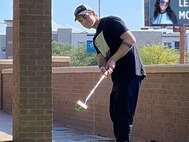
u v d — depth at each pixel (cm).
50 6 878
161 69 1078
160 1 3381
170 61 4259
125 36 490
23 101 868
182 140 1013
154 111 1114
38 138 873
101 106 1352
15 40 900
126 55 498
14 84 909
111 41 500
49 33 878
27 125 870
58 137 1297
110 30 498
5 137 961
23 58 869
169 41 6581
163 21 3400
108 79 1303
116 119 500
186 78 1003
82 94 1487
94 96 1395
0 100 2123
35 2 871
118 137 497
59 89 1661
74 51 5484
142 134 1160
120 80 500
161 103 1088
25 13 868
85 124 1458
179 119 1026
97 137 1300
